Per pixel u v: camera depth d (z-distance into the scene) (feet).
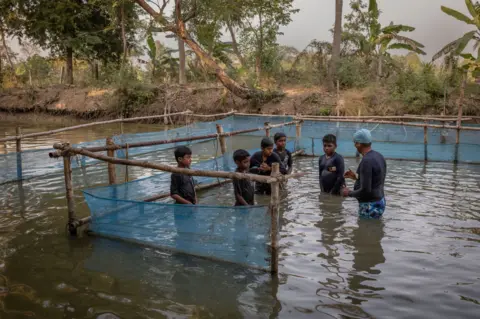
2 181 25.34
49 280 12.55
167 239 14.67
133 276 12.78
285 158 24.25
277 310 10.54
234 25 72.13
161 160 32.58
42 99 85.10
